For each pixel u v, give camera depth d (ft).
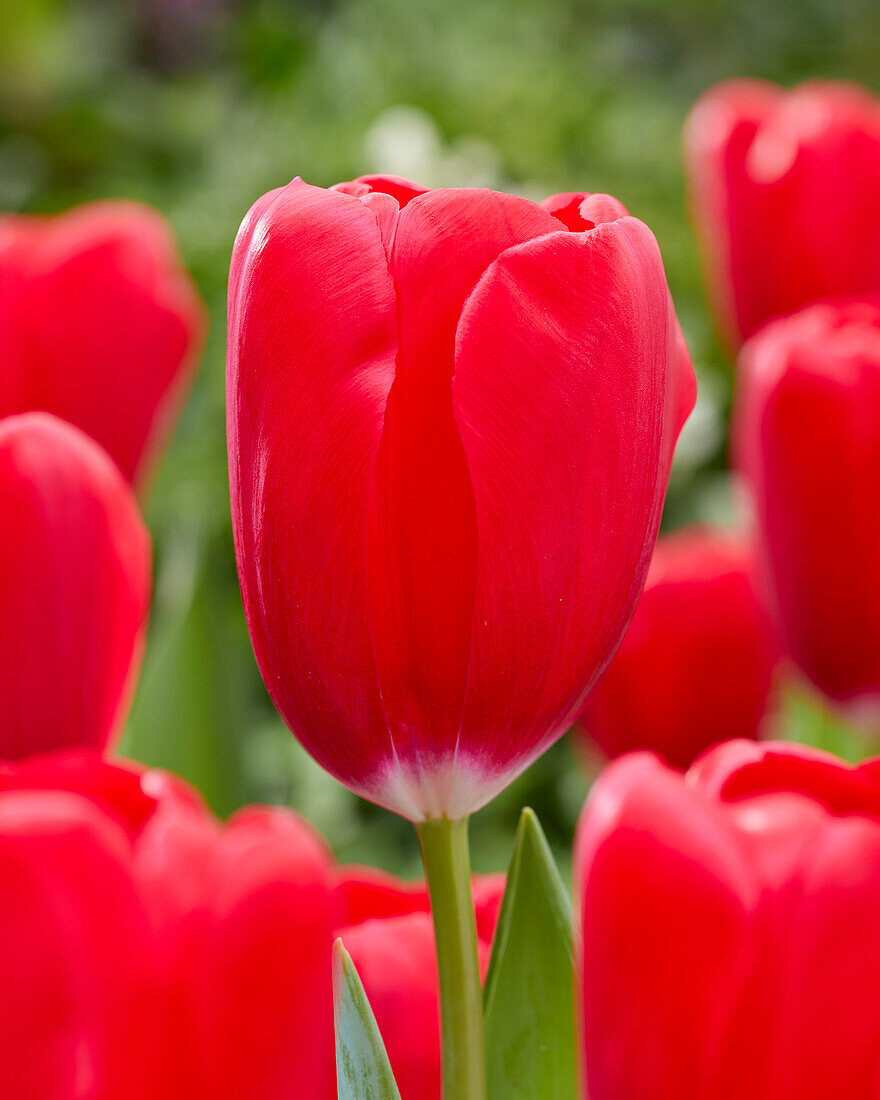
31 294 2.00
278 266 1.38
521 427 1.37
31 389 2.02
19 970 1.38
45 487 1.58
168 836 1.42
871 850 1.38
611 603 1.41
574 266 1.37
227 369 1.43
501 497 1.38
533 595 1.39
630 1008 1.38
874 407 1.97
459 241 1.38
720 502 5.68
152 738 2.35
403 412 1.38
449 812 1.43
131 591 1.62
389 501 1.39
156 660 2.39
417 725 1.41
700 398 5.64
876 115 3.03
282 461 1.38
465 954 1.43
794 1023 1.38
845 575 2.02
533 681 1.41
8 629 1.58
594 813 1.39
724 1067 1.38
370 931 1.52
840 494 1.99
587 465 1.38
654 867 1.38
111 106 7.83
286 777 4.72
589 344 1.37
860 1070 1.38
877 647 2.05
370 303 1.37
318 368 1.37
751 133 3.05
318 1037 1.43
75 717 1.60
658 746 2.40
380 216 1.40
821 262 2.97
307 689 1.41
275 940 1.41
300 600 1.40
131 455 2.11
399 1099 1.42
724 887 1.37
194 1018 1.40
